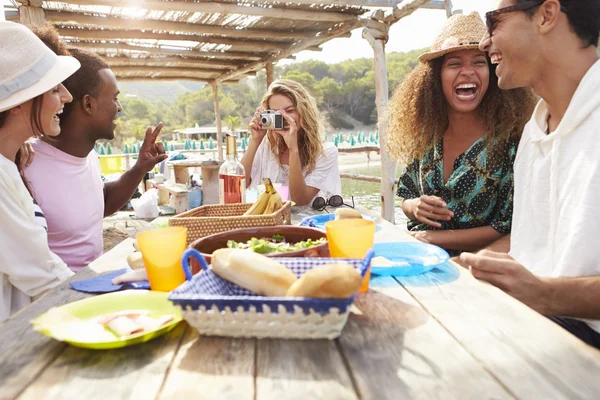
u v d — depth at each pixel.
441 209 2.02
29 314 1.00
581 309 1.20
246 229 1.24
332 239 1.05
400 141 2.51
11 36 1.54
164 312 0.95
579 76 1.44
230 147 1.91
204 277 0.90
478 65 2.11
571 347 0.78
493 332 0.84
